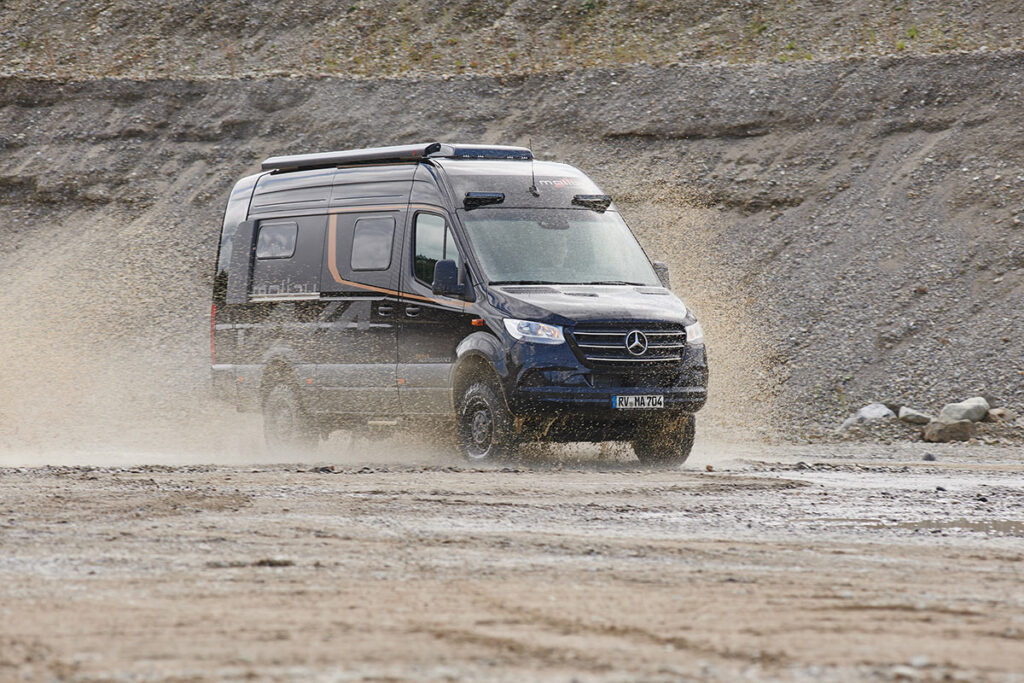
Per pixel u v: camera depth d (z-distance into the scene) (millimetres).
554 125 90812
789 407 60188
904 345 62938
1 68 110688
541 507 27250
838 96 84625
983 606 16219
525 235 41969
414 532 23016
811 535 23547
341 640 13906
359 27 111625
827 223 74812
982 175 74375
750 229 76750
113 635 14133
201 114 99500
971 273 67000
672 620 15094
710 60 95938
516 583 17766
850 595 16875
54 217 93312
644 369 39344
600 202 44250
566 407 38469
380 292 43469
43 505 26391
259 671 12414
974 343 61781
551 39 105000
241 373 48125
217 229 88312
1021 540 23203
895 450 49312
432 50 106312
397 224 43594
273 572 18594
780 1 103250
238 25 114438
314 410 45531
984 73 82500
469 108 94562
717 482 33219
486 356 39469
